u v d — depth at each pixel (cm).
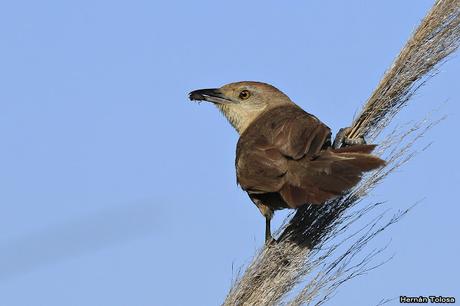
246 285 1147
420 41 1310
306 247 1190
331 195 1160
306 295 1118
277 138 1282
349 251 1147
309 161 1217
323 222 1216
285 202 1235
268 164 1245
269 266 1156
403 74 1312
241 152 1310
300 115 1342
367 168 1178
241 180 1280
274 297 1134
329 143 1288
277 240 1216
